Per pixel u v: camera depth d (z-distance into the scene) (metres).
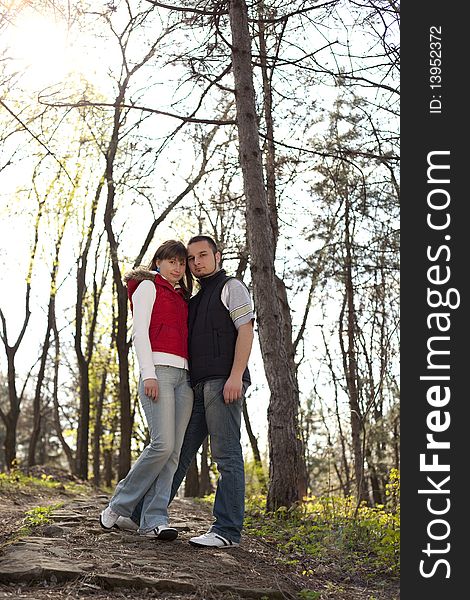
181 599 4.39
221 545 5.57
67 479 18.11
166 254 5.70
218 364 5.59
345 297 19.98
